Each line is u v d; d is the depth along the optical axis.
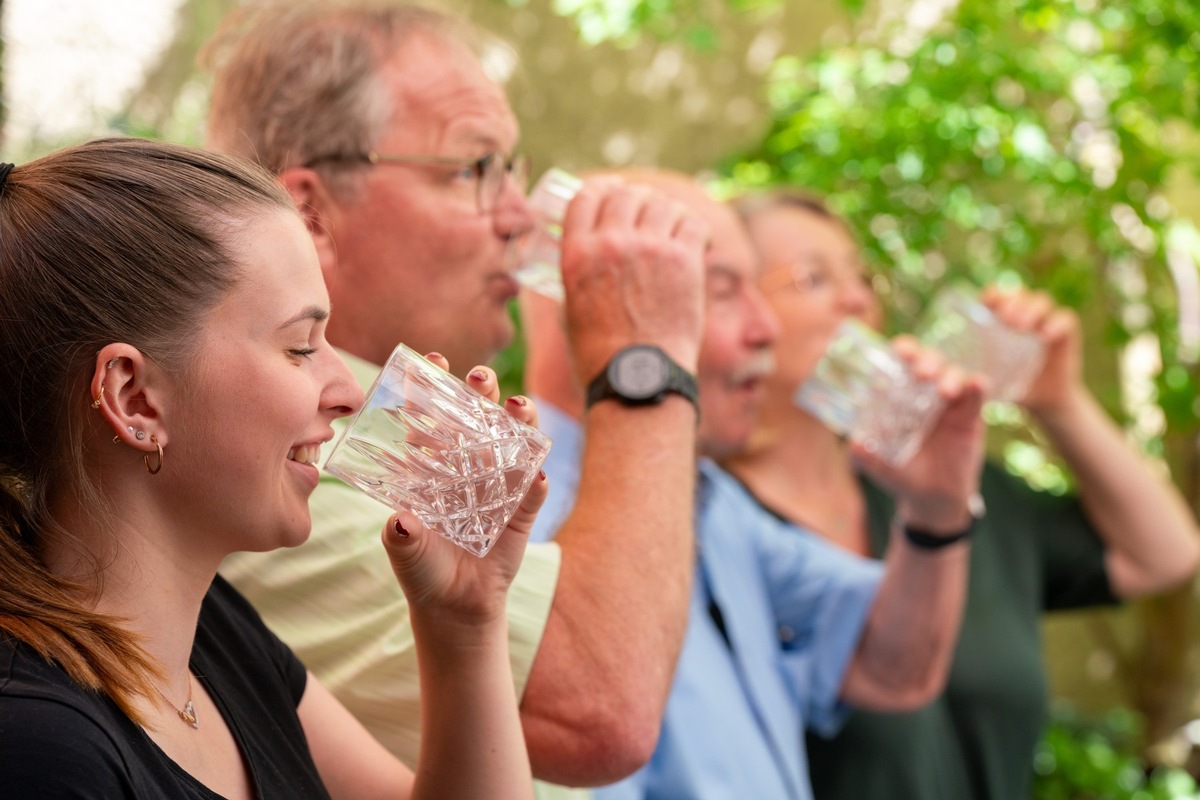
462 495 1.73
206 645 1.75
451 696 1.84
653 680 2.11
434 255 2.41
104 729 1.38
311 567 2.19
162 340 1.52
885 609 3.62
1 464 1.53
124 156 1.56
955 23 5.94
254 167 1.66
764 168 6.50
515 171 2.56
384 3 2.50
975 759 4.02
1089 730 7.26
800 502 4.12
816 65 6.19
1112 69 5.77
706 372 3.47
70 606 1.48
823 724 3.66
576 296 2.34
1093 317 7.56
